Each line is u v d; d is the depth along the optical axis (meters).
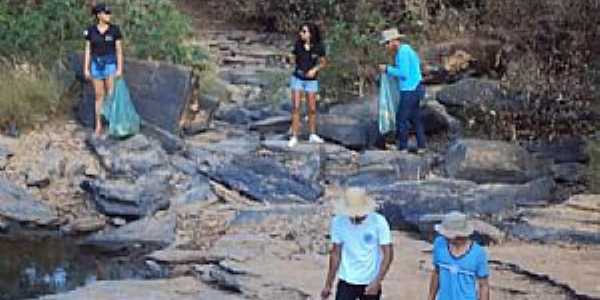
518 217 26.27
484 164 29.77
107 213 28.75
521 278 22.38
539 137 33.34
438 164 31.28
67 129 32.88
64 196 29.77
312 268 23.61
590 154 30.05
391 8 41.59
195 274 24.19
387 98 32.38
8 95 33.22
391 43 31.97
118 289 22.58
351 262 17.06
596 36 34.41
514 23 36.75
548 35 35.22
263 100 37.00
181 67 33.25
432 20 40.75
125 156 30.56
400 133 32.16
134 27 36.72
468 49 37.81
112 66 31.70
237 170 30.33
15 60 35.22
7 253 26.16
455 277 15.41
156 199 28.84
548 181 28.81
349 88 37.22
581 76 33.84
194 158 31.45
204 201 29.27
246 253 24.84
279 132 34.78
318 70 32.69
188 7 52.88
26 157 31.14
